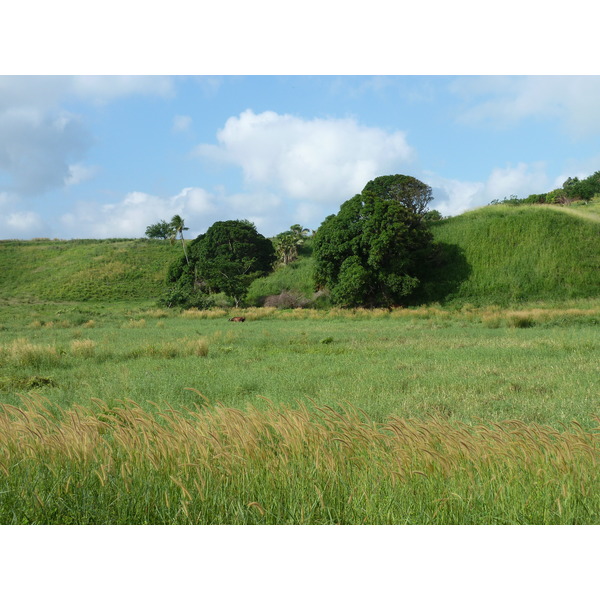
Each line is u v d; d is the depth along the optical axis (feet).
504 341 55.77
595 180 231.30
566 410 25.02
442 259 160.56
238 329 89.20
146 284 219.82
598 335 59.11
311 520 12.81
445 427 17.28
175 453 15.39
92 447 15.48
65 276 228.63
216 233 197.57
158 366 42.45
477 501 13.10
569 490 12.91
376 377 35.04
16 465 14.46
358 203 150.41
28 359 44.70
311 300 160.66
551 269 150.82
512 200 207.41
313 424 17.66
